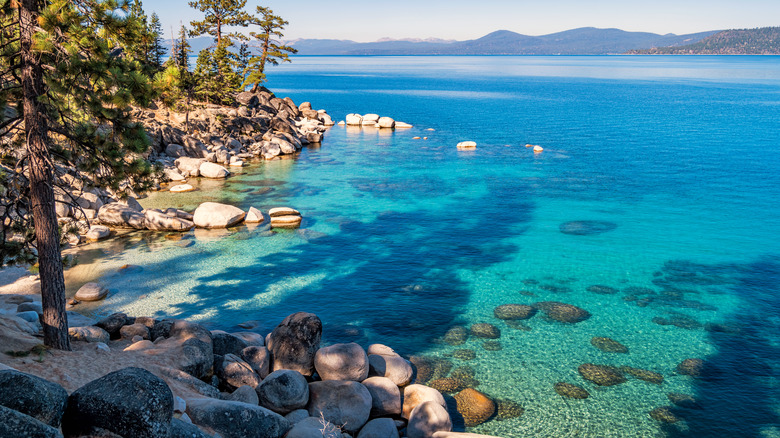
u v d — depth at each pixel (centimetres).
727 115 10381
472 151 7044
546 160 6384
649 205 4428
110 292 2672
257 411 1292
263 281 2878
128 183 1742
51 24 1316
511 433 1653
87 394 848
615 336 2305
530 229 3844
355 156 6794
